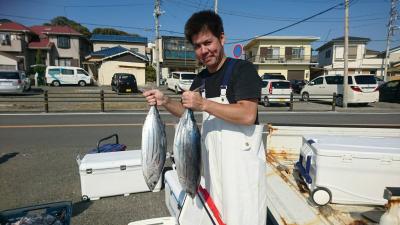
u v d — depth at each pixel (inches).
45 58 1518.2
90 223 141.7
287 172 123.0
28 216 117.3
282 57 1502.2
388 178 101.6
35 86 1192.8
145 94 74.5
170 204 134.2
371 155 101.1
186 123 71.5
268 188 104.6
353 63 1568.7
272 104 695.7
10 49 1400.1
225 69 73.4
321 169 102.7
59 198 166.9
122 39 1761.8
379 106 666.8
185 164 71.9
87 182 163.0
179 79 966.4
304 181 113.7
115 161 167.6
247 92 67.2
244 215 72.1
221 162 74.7
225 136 72.9
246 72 69.1
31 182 188.1
